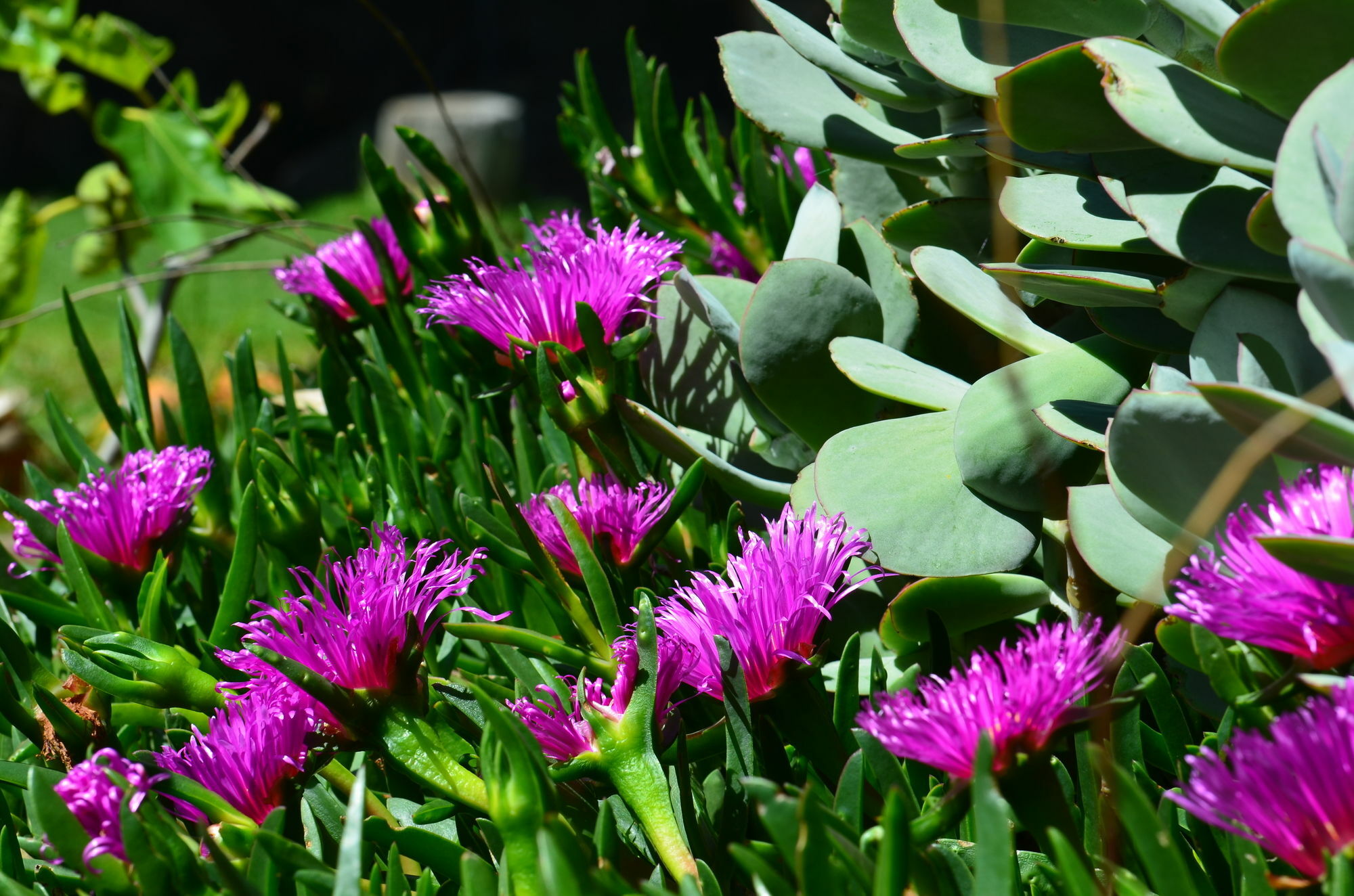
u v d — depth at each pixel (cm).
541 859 109
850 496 120
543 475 131
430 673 124
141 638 121
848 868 111
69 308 138
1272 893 110
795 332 125
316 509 130
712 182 157
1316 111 111
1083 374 121
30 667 124
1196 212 117
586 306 122
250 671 117
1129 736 115
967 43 123
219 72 1306
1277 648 111
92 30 187
